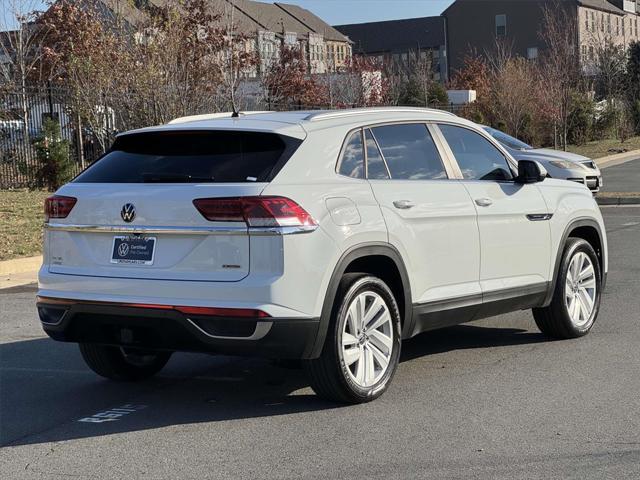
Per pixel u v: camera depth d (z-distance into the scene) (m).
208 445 5.02
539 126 37.59
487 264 6.54
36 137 19.84
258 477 4.50
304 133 5.54
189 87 21.33
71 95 20.92
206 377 6.62
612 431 5.09
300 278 5.14
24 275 11.95
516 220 6.78
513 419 5.35
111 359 6.32
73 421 5.57
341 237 5.38
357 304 5.56
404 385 6.18
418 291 5.99
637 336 7.55
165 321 5.22
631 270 10.93
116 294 5.38
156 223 5.30
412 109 6.46
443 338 7.71
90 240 5.59
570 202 7.44
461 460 4.65
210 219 5.15
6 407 5.91
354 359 5.58
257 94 28.47
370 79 41.62
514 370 6.53
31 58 29.67
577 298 7.52
